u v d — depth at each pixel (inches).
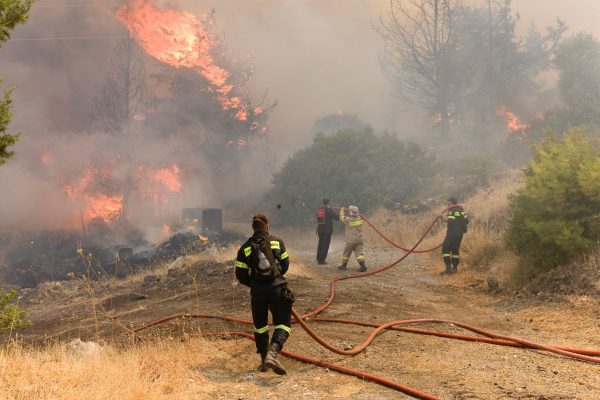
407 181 1000.2
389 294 423.5
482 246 545.0
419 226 774.5
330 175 1057.5
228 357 256.1
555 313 345.1
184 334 286.7
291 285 435.5
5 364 199.5
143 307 437.1
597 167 402.9
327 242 583.5
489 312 372.8
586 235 411.5
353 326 316.8
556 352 252.7
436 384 211.5
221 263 540.7
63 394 177.9
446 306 394.0
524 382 211.2
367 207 976.3
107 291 577.6
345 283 460.8
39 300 593.3
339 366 235.6
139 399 183.3
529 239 429.4
